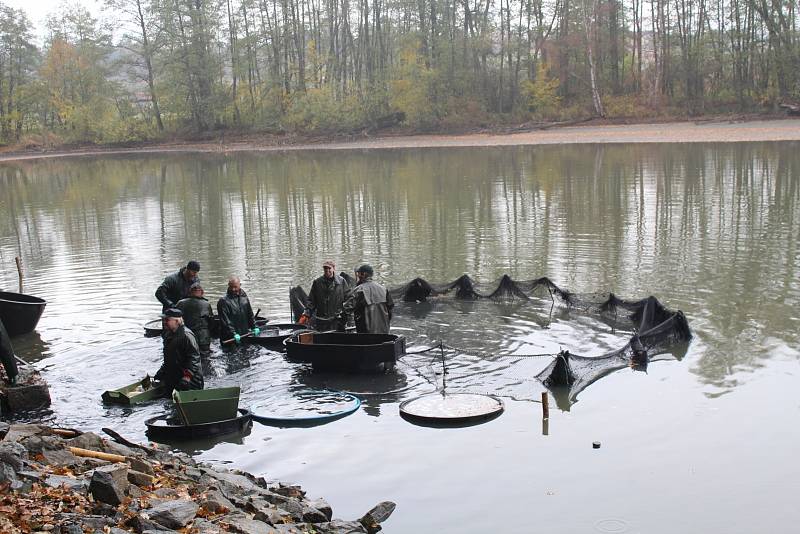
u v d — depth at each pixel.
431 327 12.89
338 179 36.34
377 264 17.44
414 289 14.69
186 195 32.94
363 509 7.15
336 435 8.80
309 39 84.50
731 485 7.30
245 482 7.27
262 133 71.00
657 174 31.61
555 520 6.79
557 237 19.67
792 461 7.72
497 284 14.88
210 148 68.19
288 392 10.14
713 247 17.58
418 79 65.62
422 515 6.96
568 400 9.55
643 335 11.13
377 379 10.55
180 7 73.81
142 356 11.62
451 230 21.31
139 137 74.75
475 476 7.67
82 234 23.58
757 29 62.84
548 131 59.19
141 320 13.59
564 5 68.00
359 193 30.33
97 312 14.22
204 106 73.00
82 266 18.53
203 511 6.16
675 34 67.25
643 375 10.27
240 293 12.22
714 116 56.66
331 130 67.69
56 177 47.25
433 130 64.38
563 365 9.96
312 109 68.19
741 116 54.72
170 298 12.53
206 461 8.23
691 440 8.29
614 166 35.59
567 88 68.19
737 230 19.39
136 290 15.83
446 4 69.50
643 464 7.79
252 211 26.84
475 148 52.97
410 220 23.27
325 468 7.99
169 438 8.80
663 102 62.00
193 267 12.55
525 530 6.64
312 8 77.44
